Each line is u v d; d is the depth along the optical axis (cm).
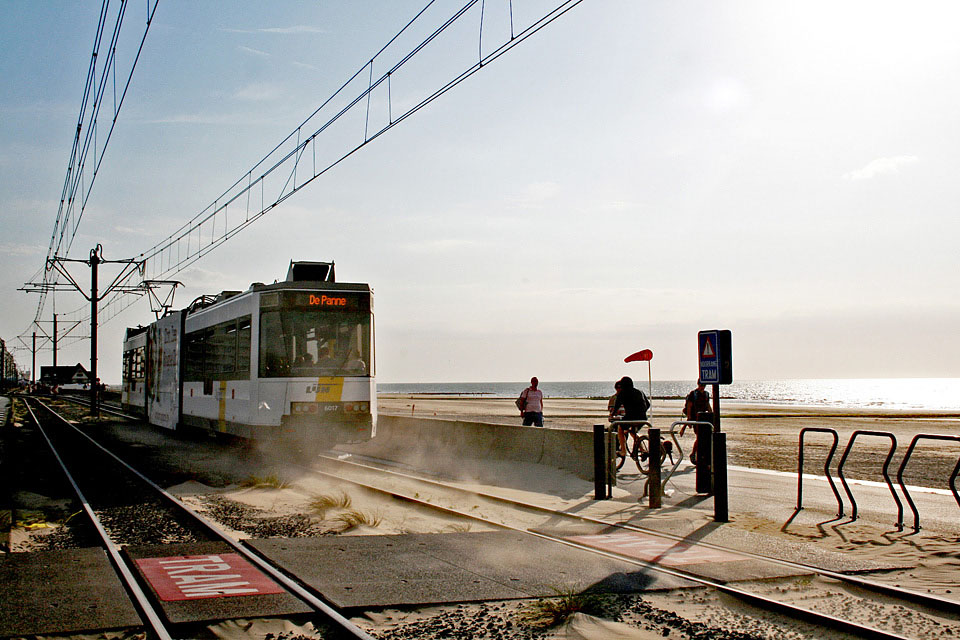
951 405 8775
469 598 707
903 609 692
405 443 2298
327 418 1847
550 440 1795
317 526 1071
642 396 1712
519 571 805
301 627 639
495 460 1922
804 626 649
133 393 3644
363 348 1911
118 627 625
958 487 1488
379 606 682
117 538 1013
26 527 1095
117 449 2323
